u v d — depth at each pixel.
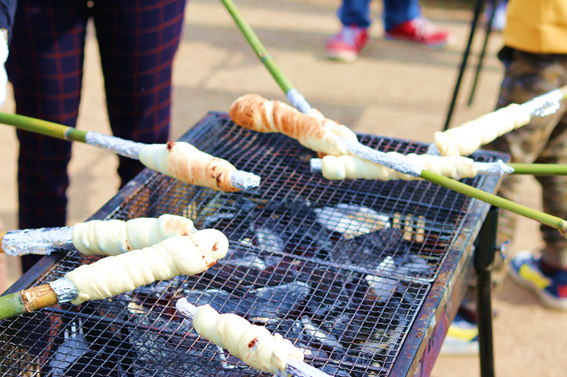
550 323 1.88
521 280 2.03
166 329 1.15
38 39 1.52
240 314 1.20
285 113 1.35
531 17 1.55
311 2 4.75
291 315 1.19
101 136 1.29
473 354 1.79
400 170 1.25
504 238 1.72
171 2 1.58
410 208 1.35
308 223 1.33
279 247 1.28
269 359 1.05
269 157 1.44
